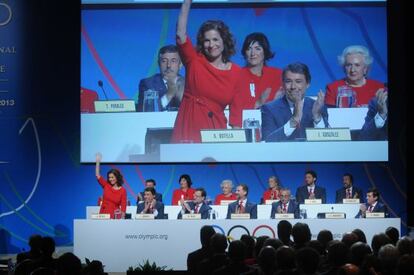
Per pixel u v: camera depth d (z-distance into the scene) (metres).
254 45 11.70
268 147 11.69
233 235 9.66
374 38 11.67
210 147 11.71
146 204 10.22
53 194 12.02
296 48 11.69
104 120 11.76
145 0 11.74
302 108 11.68
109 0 11.74
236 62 11.71
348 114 11.65
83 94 11.77
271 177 11.09
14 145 12.02
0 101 12.02
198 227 9.67
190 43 11.75
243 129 11.70
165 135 11.74
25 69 12.02
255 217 10.19
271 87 11.69
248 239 6.34
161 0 11.74
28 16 12.03
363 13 11.68
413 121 11.85
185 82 11.75
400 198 11.93
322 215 10.12
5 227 11.98
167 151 11.75
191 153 11.72
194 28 11.73
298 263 4.88
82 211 12.00
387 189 11.95
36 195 12.01
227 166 12.00
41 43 12.05
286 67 11.69
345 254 5.25
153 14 11.75
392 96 11.89
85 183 12.02
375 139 11.64
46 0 12.01
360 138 11.64
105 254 9.70
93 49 11.76
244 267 5.39
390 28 11.84
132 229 9.70
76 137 12.05
